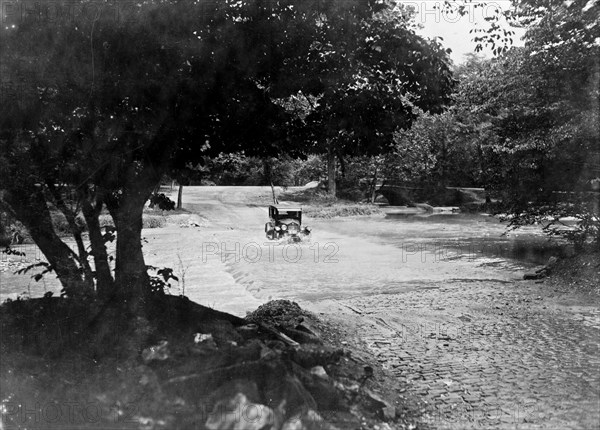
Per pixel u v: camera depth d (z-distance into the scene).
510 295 11.31
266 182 60.53
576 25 12.86
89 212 5.41
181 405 3.78
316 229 30.48
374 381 5.29
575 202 14.31
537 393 5.38
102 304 5.20
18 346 4.55
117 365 4.30
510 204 15.66
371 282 14.06
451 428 4.53
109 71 4.97
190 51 5.13
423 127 43.09
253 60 5.54
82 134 5.11
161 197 6.20
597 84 12.96
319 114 6.51
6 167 4.85
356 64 6.01
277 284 13.63
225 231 27.33
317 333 7.04
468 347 7.12
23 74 4.64
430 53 5.99
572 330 8.06
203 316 5.52
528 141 14.35
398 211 43.56
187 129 5.77
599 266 12.65
